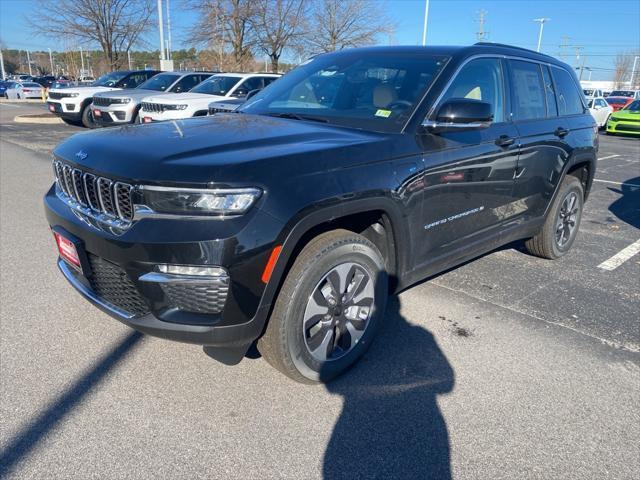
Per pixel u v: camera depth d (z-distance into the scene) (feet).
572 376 9.99
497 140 11.94
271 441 7.99
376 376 9.79
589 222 21.74
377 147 9.29
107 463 7.44
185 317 7.74
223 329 7.77
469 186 11.29
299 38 79.25
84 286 9.24
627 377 10.03
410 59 11.73
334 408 8.82
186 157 7.81
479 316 12.34
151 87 44.01
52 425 8.16
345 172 8.61
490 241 12.84
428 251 10.80
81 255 8.64
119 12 78.43
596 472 7.61
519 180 13.12
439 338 11.25
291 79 13.35
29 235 17.24
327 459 7.68
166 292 7.72
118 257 7.82
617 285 14.56
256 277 7.66
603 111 70.79
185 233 7.38
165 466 7.43
